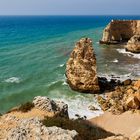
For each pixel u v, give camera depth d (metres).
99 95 51.25
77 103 47.88
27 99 50.97
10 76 64.38
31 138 16.16
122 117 40.72
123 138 16.30
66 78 59.94
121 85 55.16
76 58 54.16
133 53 94.81
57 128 17.03
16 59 82.69
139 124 38.03
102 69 70.50
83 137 19.38
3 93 53.62
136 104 42.25
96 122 40.00
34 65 75.06
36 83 59.06
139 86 47.38
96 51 98.31
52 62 78.50
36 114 27.42
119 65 75.50
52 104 29.70
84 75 52.53
